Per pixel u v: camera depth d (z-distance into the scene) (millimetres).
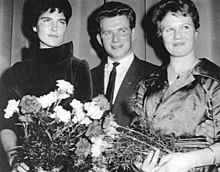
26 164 1513
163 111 1639
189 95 1624
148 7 2164
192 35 1678
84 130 1504
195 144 1556
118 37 1966
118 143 1481
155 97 1691
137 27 2137
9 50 2146
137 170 1509
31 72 1990
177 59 1705
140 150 1490
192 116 1594
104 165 1469
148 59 2092
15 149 1741
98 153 1433
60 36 2014
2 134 1831
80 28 2180
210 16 2123
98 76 2004
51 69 1980
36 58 2021
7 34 2168
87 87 1950
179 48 1674
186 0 1704
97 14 2098
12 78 2002
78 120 1479
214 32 2111
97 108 1478
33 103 1456
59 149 1430
